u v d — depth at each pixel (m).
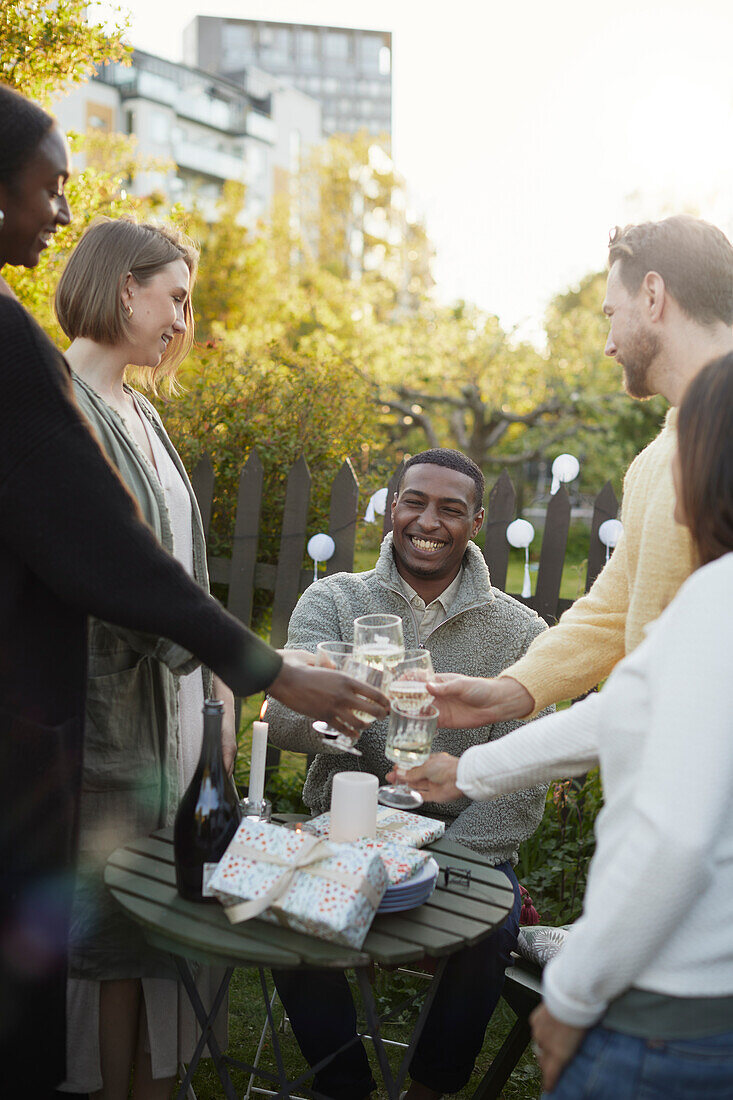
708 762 1.05
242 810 1.94
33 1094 1.56
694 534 1.22
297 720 2.27
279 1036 2.69
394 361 12.77
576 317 13.40
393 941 1.58
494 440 13.75
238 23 73.62
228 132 47.81
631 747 1.17
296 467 4.06
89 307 2.09
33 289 5.38
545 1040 1.20
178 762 2.12
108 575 1.47
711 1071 1.12
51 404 1.46
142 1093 2.12
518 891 2.31
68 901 1.56
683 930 1.13
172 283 2.14
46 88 5.23
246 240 19.86
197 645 1.55
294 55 74.31
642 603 1.70
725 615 1.08
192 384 5.02
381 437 5.56
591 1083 1.17
